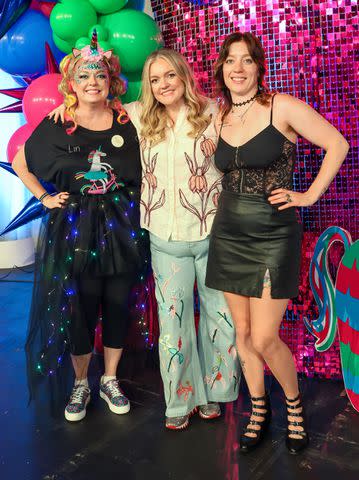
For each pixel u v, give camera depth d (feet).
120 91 8.17
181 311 7.73
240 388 9.07
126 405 8.41
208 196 7.37
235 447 7.31
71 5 8.27
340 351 8.26
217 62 6.84
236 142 6.77
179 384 7.83
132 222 7.99
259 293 6.76
